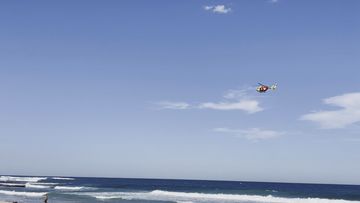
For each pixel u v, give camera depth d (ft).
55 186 318.45
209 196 211.61
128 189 289.12
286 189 343.46
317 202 190.19
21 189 272.10
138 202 175.32
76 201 177.37
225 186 397.19
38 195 213.66
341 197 233.96
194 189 305.32
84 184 389.39
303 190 328.49
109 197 199.82
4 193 225.15
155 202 176.04
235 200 192.75
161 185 392.68
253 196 210.18
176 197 205.05
